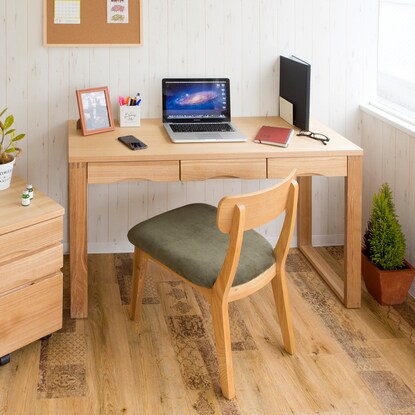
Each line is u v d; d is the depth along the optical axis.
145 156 2.91
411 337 2.96
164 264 2.69
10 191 2.88
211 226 2.86
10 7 3.28
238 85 3.57
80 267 2.99
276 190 2.47
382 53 3.70
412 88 3.38
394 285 3.19
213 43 3.49
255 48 3.53
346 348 2.87
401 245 3.16
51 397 2.53
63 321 3.02
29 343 2.77
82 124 3.16
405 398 2.56
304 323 3.06
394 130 3.39
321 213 3.84
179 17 3.43
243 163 2.99
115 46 3.40
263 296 3.28
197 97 3.44
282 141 3.08
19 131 3.45
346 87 3.66
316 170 3.04
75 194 2.92
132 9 3.38
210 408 2.50
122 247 3.72
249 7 3.47
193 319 3.07
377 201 3.19
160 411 2.47
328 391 2.60
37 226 2.66
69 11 3.33
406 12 3.39
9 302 2.64
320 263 3.60
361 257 3.34
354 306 3.19
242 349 2.85
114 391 2.57
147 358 2.78
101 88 3.23
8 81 3.37
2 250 2.57
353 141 3.76
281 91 3.54
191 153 2.95
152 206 3.68
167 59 3.48
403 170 3.33
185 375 2.68
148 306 3.17
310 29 3.55
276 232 3.85
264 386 2.62
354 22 3.57
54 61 3.38
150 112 3.53
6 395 2.53
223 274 2.46
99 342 2.87
